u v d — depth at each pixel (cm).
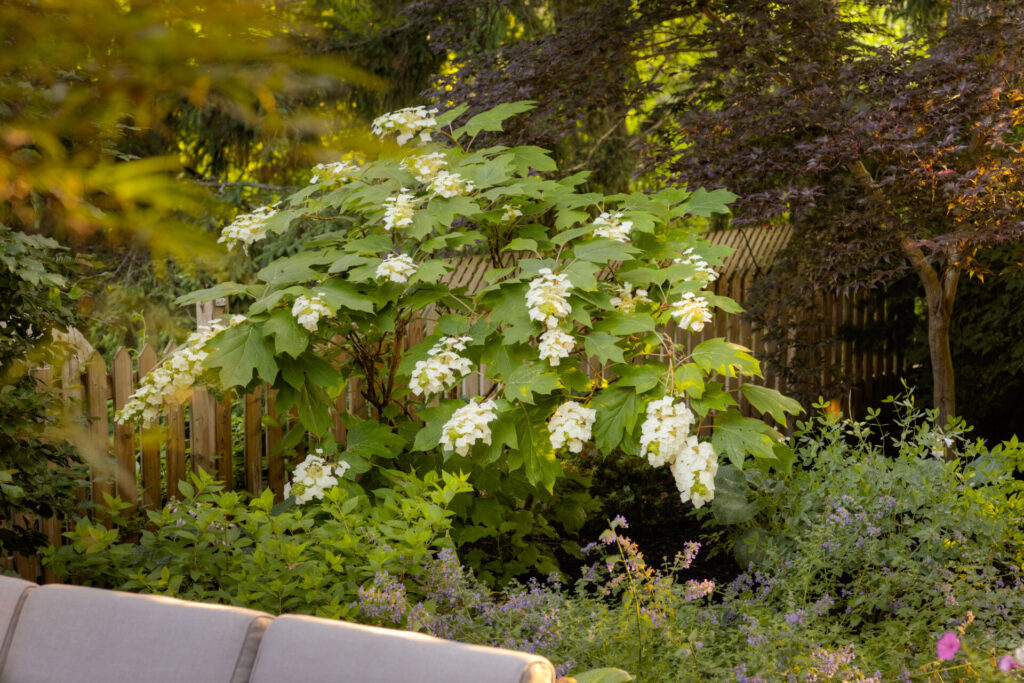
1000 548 394
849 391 768
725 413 371
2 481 295
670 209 434
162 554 334
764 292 702
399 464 452
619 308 402
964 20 548
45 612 217
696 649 314
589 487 531
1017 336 714
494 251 439
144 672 204
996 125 521
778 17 575
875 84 548
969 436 752
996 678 289
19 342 306
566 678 202
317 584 302
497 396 413
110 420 434
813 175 575
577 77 633
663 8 615
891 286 789
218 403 464
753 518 457
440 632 311
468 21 738
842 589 383
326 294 376
